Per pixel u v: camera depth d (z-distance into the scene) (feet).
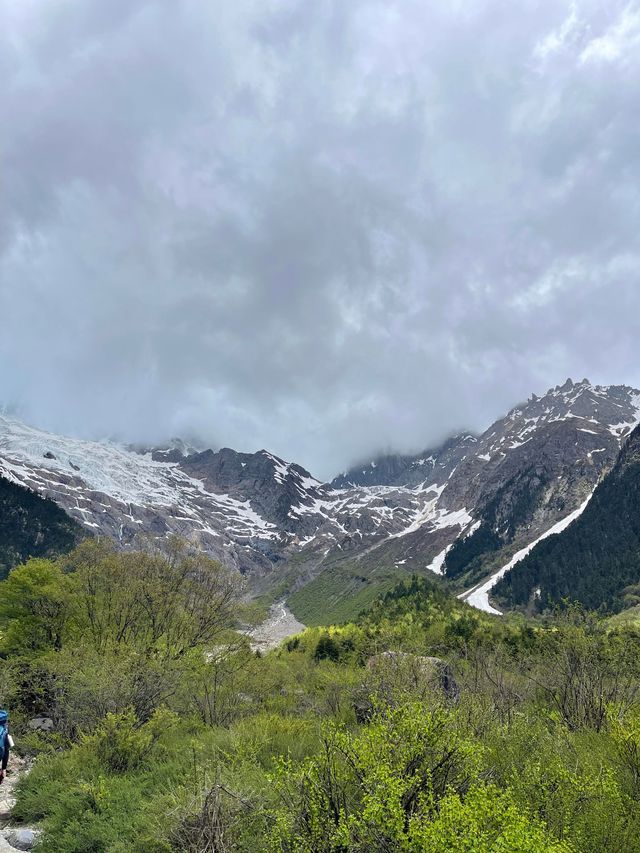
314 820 19.36
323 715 50.49
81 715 44.21
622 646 45.65
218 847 21.84
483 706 33.91
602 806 20.08
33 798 32.68
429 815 18.45
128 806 29.30
